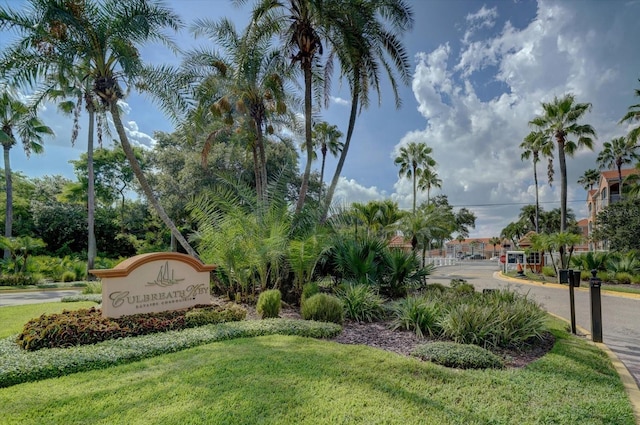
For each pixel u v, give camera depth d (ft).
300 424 9.25
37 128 70.79
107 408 10.18
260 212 30.45
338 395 11.00
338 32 37.37
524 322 18.60
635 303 36.58
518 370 14.02
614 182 108.88
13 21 28.19
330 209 36.01
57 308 29.27
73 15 28.96
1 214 86.53
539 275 71.77
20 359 13.55
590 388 12.16
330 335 19.13
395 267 32.22
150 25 32.19
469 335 17.76
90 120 63.67
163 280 21.84
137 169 33.63
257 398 10.70
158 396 10.92
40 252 85.35
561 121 66.74
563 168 66.90
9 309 28.81
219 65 40.68
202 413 9.81
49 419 9.55
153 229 92.68
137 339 16.80
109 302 19.38
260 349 15.78
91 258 65.31
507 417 9.85
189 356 15.01
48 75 33.17
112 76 32.07
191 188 62.59
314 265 29.32
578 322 26.23
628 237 62.44
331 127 89.30
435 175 123.03
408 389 11.66
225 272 30.14
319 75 44.62
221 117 41.65
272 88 40.98
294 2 35.88
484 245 250.57
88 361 13.71
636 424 9.68
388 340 18.60
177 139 77.46
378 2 38.50
